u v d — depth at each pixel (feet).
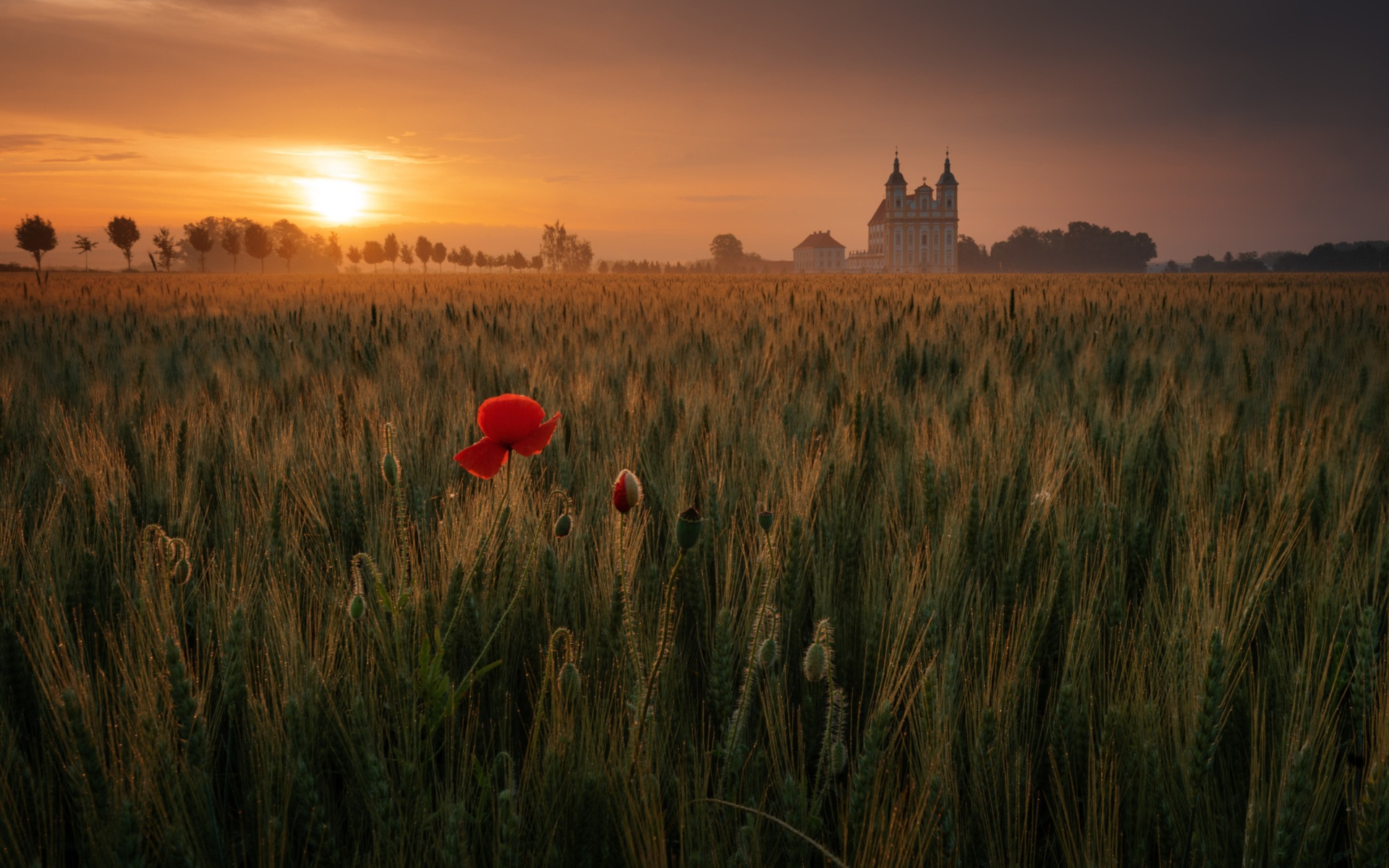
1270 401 16.63
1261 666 6.89
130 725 4.94
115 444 12.22
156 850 4.50
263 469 11.21
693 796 5.18
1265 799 4.94
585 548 8.70
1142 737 5.48
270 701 5.86
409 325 34.01
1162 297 51.75
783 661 7.30
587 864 4.76
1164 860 5.05
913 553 8.23
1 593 6.95
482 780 4.97
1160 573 8.21
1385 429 14.30
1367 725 5.34
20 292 78.23
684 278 149.69
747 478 11.26
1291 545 7.88
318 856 4.56
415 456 11.85
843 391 16.55
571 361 22.62
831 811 5.61
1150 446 12.59
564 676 5.09
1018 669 6.24
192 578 7.68
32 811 5.14
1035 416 14.49
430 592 6.50
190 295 73.20
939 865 4.63
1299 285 98.78
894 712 5.45
